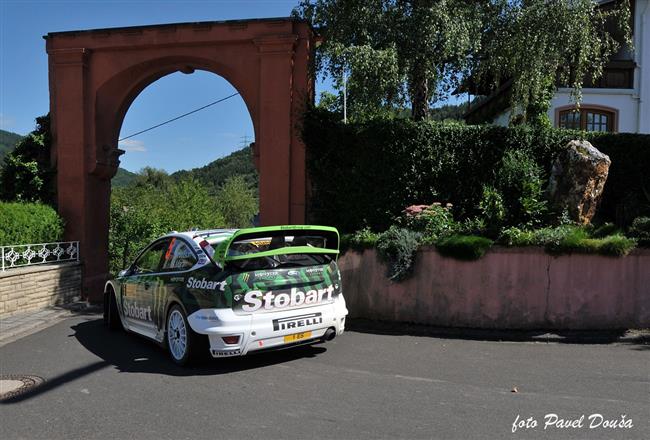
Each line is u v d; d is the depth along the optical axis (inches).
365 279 335.0
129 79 493.4
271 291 225.6
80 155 487.8
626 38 406.3
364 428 160.7
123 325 304.7
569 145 365.1
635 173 398.9
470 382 207.2
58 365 241.8
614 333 289.3
